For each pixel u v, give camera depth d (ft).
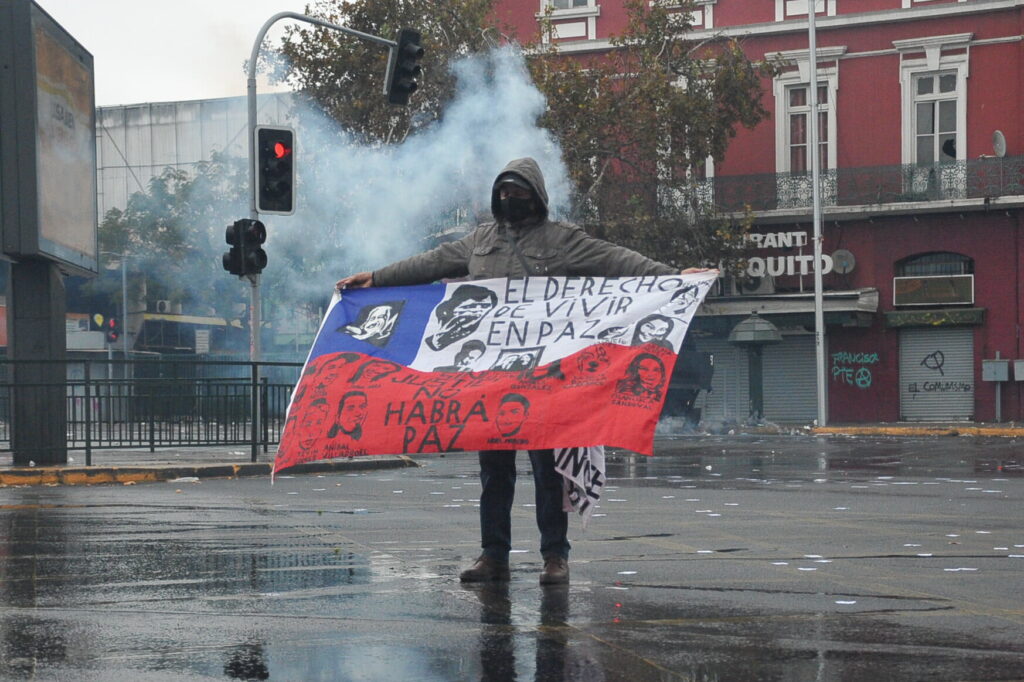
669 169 106.01
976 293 104.32
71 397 50.47
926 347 106.01
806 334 109.09
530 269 19.69
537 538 25.82
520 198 19.71
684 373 93.45
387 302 20.42
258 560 22.25
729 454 62.85
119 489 41.70
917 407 106.22
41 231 47.37
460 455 65.92
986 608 17.39
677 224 106.11
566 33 115.03
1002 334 103.50
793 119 111.14
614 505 34.22
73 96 51.93
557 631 15.58
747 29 110.83
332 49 108.99
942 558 22.79
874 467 52.47
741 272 108.47
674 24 106.22
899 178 106.73
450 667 13.66
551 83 103.09
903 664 13.87
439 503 35.09
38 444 48.73
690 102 103.04
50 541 25.38
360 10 108.06
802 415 109.19
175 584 19.42
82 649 14.60
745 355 109.60
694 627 15.88
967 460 57.52
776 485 42.04
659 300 18.89
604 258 19.48
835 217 107.76
